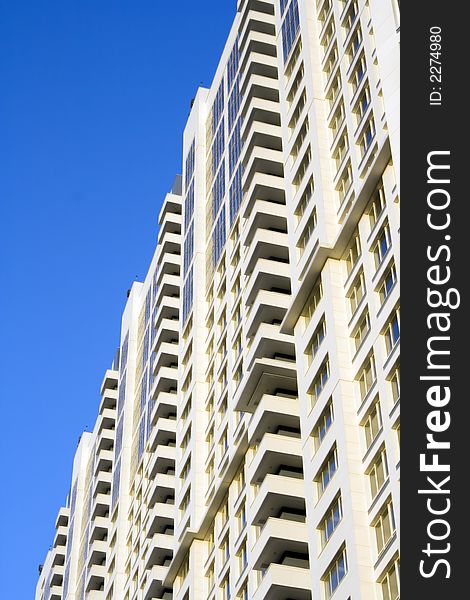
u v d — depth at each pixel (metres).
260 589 57.97
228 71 99.31
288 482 61.31
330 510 50.00
